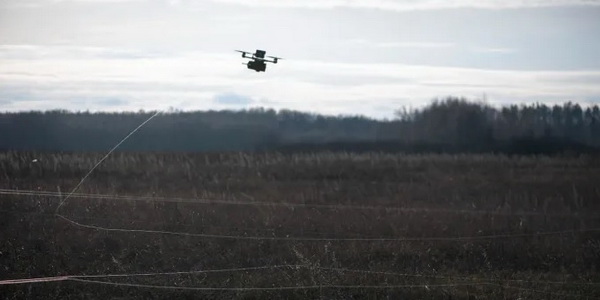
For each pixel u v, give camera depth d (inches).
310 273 920.9
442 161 2795.3
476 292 900.0
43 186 1520.7
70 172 1881.2
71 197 1299.2
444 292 884.6
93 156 2128.4
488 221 1385.3
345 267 1014.4
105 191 1489.9
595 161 2778.1
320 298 847.1
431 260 1091.9
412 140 3179.1
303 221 1296.8
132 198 1362.0
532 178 2279.8
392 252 1110.4
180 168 2220.7
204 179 2086.6
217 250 1088.2
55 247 1063.0
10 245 1047.6
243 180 2087.8
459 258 1128.8
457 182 2185.0
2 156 1934.1
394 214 1400.1
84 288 877.8
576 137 3085.6
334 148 3078.2
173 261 1029.8
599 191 1926.7
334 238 1186.0
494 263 1111.0
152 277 930.7
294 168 2474.2
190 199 1445.6
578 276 1019.9
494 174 2428.6
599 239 1267.2
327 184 2052.2
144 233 1144.2
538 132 3100.4
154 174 2069.4
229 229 1210.0
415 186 2044.8
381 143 3127.5
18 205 1253.1
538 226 1358.3
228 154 2672.2
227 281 911.0
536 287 936.9
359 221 1321.4
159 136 2618.1
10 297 840.9
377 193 1873.8
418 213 1434.5
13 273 933.8
